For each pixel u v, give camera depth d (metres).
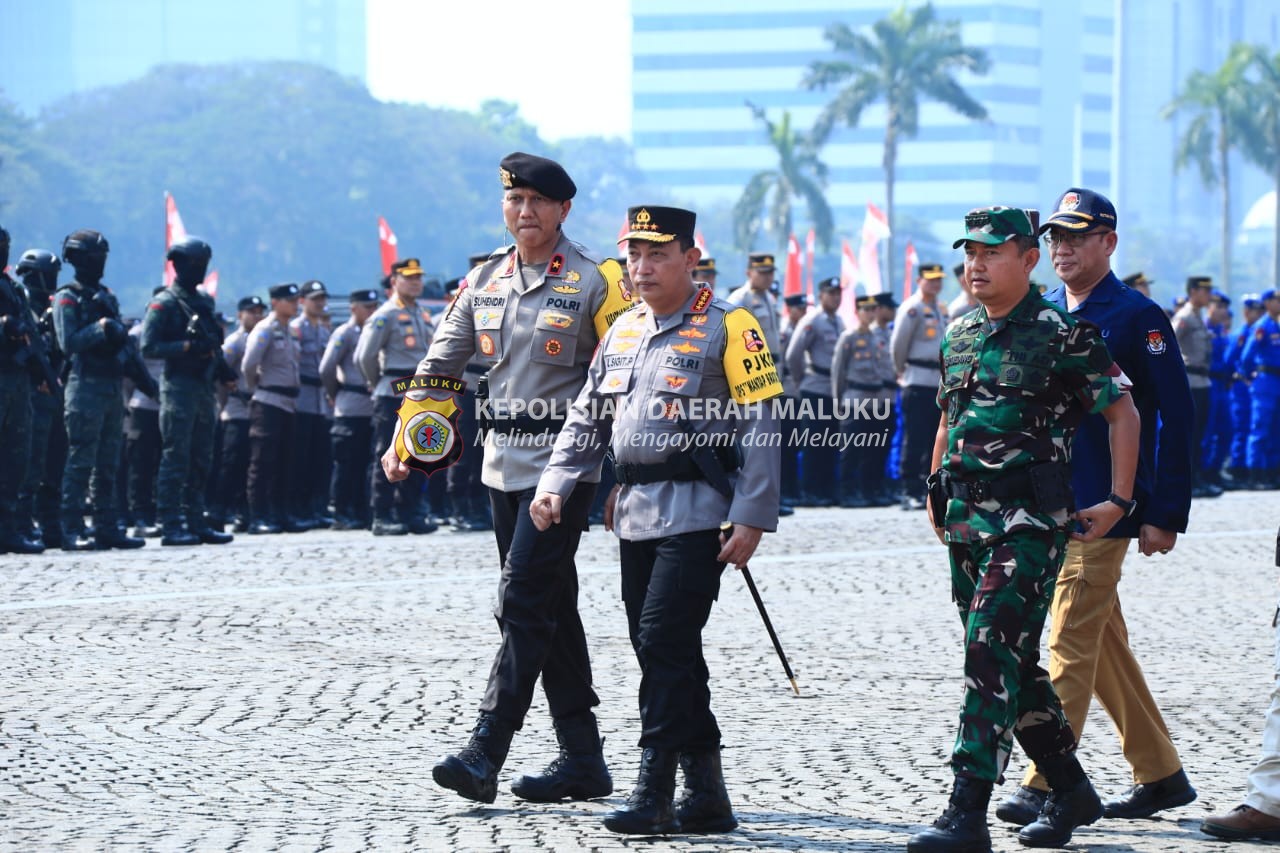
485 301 22.00
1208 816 20.20
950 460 19.12
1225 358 75.06
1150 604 39.56
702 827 19.62
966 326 19.38
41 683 28.59
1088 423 20.73
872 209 85.12
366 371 54.69
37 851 18.30
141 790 21.36
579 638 21.56
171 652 31.70
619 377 20.34
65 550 48.62
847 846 18.94
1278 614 20.06
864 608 38.50
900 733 25.48
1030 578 18.47
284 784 21.77
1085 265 21.20
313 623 35.22
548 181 21.52
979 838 18.09
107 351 48.53
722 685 29.27
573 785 21.33
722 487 19.80
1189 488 20.53
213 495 58.84
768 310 62.88
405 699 27.50
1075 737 19.86
